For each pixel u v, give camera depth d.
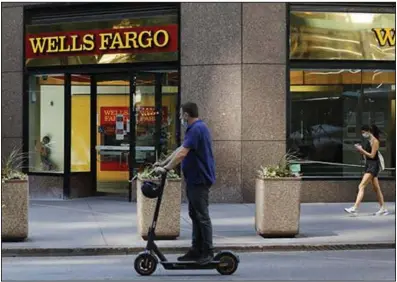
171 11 15.27
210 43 14.87
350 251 10.09
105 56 15.75
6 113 16.69
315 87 15.19
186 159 7.90
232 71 14.80
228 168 14.81
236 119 14.77
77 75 16.38
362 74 15.36
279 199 10.64
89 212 13.77
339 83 15.28
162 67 15.37
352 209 13.20
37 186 16.52
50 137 16.56
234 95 14.80
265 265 8.80
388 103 15.39
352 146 15.31
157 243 10.15
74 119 16.41
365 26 15.30
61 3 16.03
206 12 14.89
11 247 9.75
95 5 15.78
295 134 15.12
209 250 7.90
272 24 14.88
